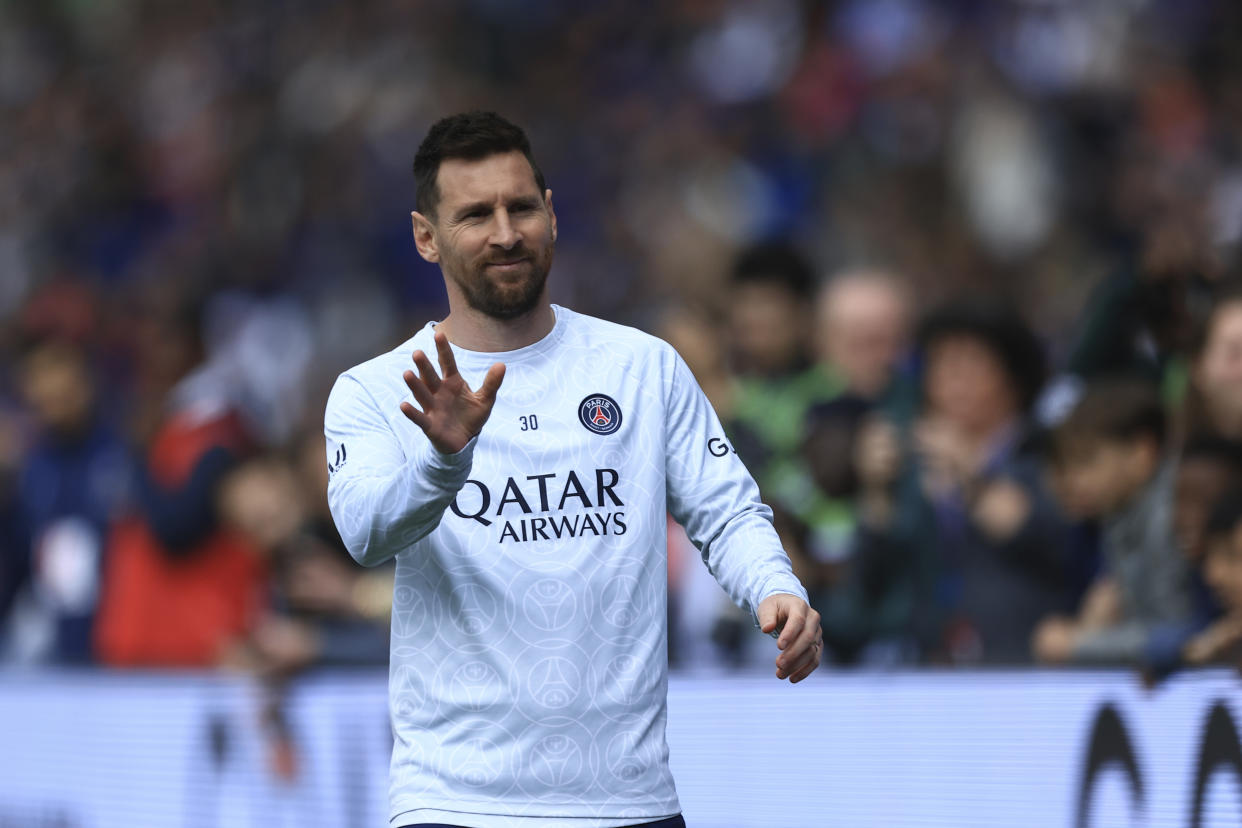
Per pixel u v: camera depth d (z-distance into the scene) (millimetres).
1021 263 28750
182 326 19594
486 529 9305
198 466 17531
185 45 49406
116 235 44250
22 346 27234
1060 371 16281
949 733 12664
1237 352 12312
